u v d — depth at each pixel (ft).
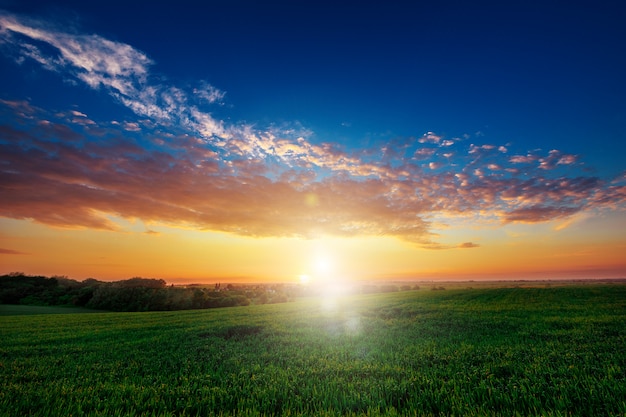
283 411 23.88
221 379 32.35
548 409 22.90
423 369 34.27
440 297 177.99
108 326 87.61
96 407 25.48
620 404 22.25
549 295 170.50
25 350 51.31
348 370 34.37
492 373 31.73
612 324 62.69
